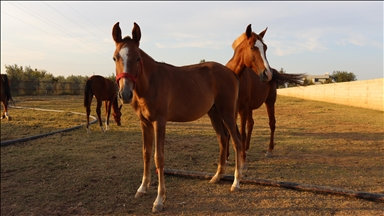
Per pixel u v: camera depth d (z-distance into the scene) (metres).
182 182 4.44
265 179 4.26
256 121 11.73
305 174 4.71
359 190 3.96
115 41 3.36
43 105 19.08
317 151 6.31
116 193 4.06
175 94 3.70
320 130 9.17
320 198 3.70
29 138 7.48
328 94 23.42
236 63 5.09
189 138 7.82
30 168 5.18
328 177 4.54
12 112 14.21
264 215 3.28
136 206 3.64
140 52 3.41
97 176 4.73
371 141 7.25
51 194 4.07
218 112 4.31
